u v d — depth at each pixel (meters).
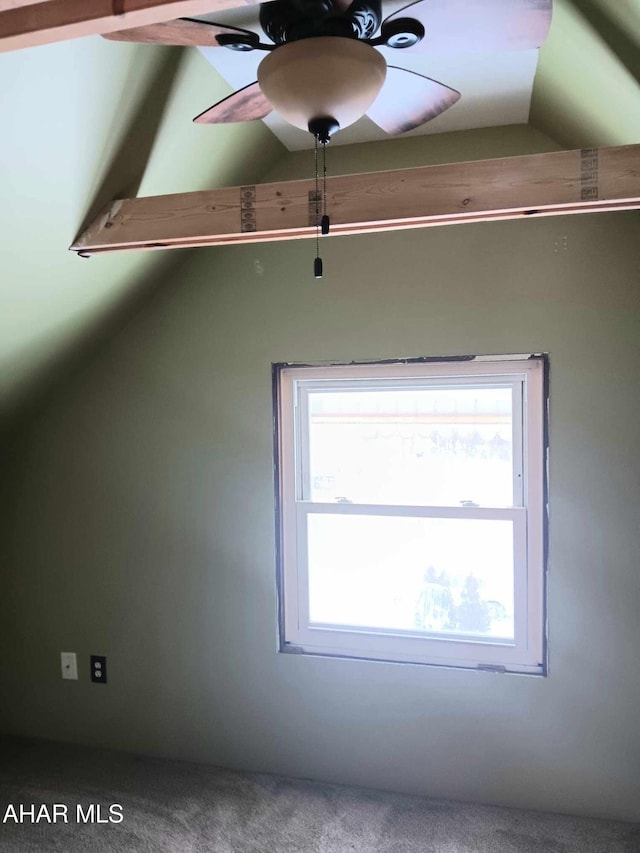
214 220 1.88
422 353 2.39
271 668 2.58
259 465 2.57
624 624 2.24
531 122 2.26
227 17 1.49
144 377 2.68
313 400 2.56
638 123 1.67
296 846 2.12
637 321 2.20
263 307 2.54
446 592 2.46
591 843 2.12
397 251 2.40
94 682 2.79
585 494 2.26
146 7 0.98
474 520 2.40
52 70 1.39
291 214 1.84
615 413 2.23
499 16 1.14
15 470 2.84
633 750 2.24
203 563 2.64
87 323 2.45
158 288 2.63
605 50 1.44
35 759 2.68
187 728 2.68
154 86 1.65
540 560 2.33
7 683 2.90
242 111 1.51
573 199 1.68
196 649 2.66
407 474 2.48
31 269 1.92
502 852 2.08
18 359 2.32
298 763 2.55
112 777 2.54
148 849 2.11
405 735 2.43
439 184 1.76
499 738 2.35
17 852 2.10
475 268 2.33
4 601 2.88
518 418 2.34
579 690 2.28
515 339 2.30
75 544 2.79
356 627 2.53
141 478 2.70
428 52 1.29
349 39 1.14
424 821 2.25
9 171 1.54
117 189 1.92
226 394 2.60
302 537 2.56
